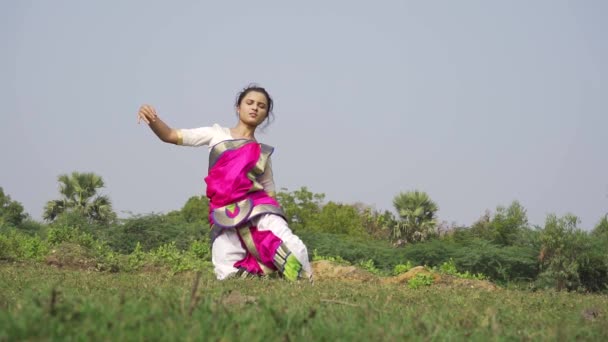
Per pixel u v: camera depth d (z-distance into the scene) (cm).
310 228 4259
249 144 962
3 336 293
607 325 461
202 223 2677
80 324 324
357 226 4375
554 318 515
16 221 4347
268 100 988
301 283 758
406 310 526
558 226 2056
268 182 979
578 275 1991
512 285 2044
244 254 954
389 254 2478
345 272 1523
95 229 2409
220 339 316
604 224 2275
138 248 1619
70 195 4062
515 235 2644
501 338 390
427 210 3891
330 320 397
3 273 901
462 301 652
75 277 843
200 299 394
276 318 374
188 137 952
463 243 2528
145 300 431
